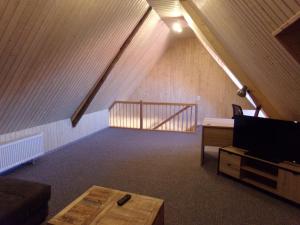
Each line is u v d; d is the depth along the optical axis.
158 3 4.02
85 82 4.42
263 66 2.60
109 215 1.75
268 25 1.75
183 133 6.28
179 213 2.54
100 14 3.04
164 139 5.66
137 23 4.29
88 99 5.08
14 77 2.74
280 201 2.79
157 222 1.81
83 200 1.96
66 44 2.97
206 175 3.54
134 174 3.57
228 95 7.26
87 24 2.98
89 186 3.16
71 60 3.39
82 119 5.73
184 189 3.09
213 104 7.41
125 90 7.11
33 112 3.77
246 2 1.76
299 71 1.96
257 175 3.30
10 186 2.20
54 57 3.00
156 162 4.09
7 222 1.81
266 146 3.06
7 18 2.05
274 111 3.73
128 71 5.96
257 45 2.26
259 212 2.57
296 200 2.65
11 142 3.50
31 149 3.86
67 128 5.18
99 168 3.80
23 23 2.21
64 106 4.53
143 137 5.85
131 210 1.82
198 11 3.69
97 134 6.15
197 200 2.82
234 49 3.28
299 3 1.24
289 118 3.44
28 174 3.54
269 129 3.01
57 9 2.39
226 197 2.89
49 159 4.22
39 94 3.47
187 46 7.38
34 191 2.15
